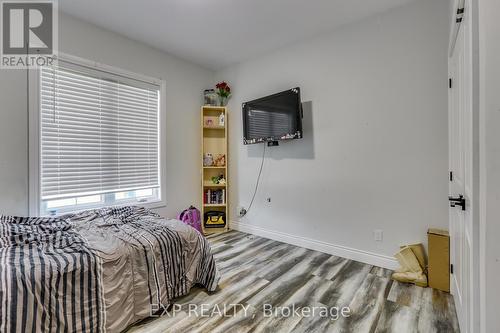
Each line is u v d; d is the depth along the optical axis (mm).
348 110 2637
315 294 1969
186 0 2256
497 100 740
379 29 2430
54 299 1286
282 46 3160
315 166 2910
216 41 3031
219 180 3775
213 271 2020
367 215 2533
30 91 2254
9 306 1152
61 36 2424
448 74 2004
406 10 2273
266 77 3357
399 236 2346
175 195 3453
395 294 1944
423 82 2197
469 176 1173
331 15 2479
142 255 1675
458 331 1524
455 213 1729
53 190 2406
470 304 1075
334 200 2762
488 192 764
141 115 3096
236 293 1996
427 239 2168
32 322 1208
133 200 3084
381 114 2426
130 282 1592
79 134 2574
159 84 3244
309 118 2951
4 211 2131
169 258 1820
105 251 1535
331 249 2793
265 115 3156
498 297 750
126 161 2959
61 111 2451
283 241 3229
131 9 2385
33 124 2268
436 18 2125
